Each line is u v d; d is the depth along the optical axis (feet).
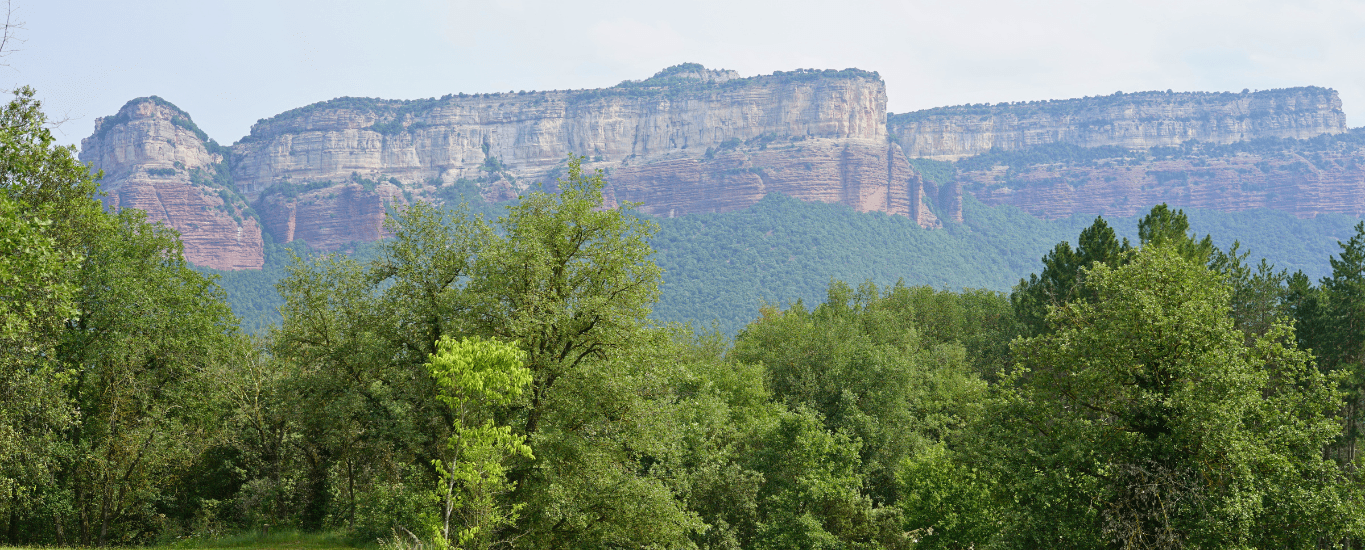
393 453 94.79
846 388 160.04
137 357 99.19
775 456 130.11
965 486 113.80
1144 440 81.25
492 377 65.67
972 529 112.98
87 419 98.53
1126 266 90.58
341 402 92.22
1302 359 83.25
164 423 105.09
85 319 94.17
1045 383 91.97
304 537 109.81
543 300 84.43
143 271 102.01
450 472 68.18
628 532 89.25
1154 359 83.25
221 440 118.01
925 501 118.93
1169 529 75.66
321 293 96.02
